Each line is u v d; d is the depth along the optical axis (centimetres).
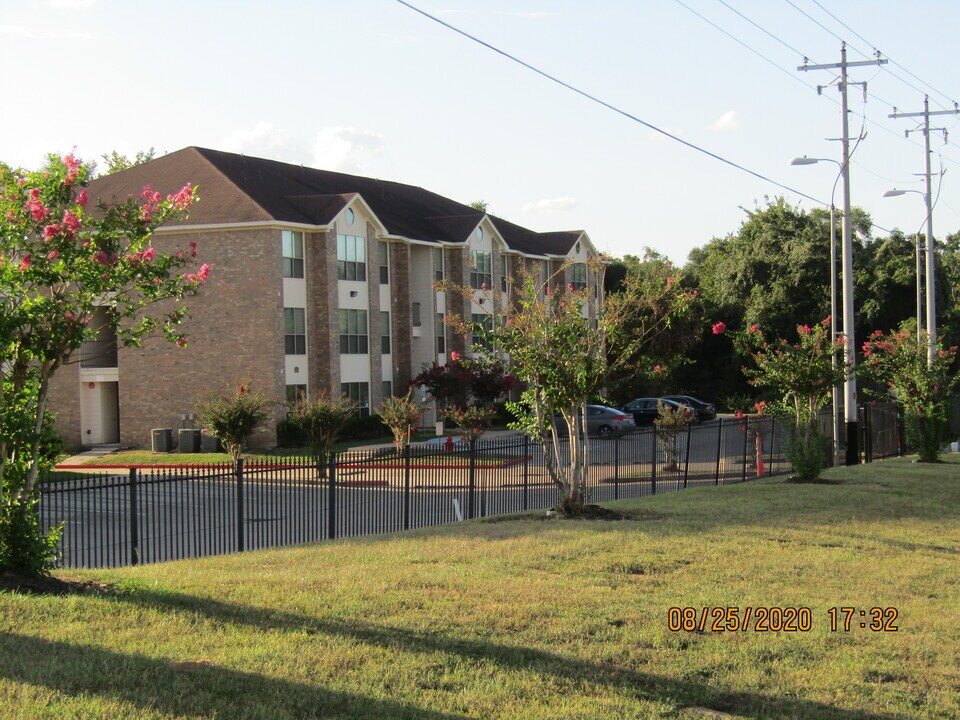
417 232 5138
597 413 4675
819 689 807
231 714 681
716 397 7088
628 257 7919
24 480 1016
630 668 834
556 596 1031
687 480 2683
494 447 2023
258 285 4012
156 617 894
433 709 719
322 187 5106
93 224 1023
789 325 6800
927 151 3825
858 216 7038
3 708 661
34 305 987
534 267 1997
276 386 3997
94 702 680
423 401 4784
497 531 1475
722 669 845
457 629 904
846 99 2917
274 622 900
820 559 1284
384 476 2706
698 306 7000
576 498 1661
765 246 6912
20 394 1039
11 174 1000
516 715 718
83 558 1552
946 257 7831
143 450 4072
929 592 1130
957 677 841
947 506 1895
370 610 952
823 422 3048
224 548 1642
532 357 1609
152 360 4109
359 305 4553
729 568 1211
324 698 721
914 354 2995
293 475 2095
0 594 928
